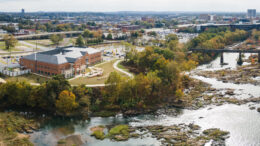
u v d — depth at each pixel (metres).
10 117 185.88
